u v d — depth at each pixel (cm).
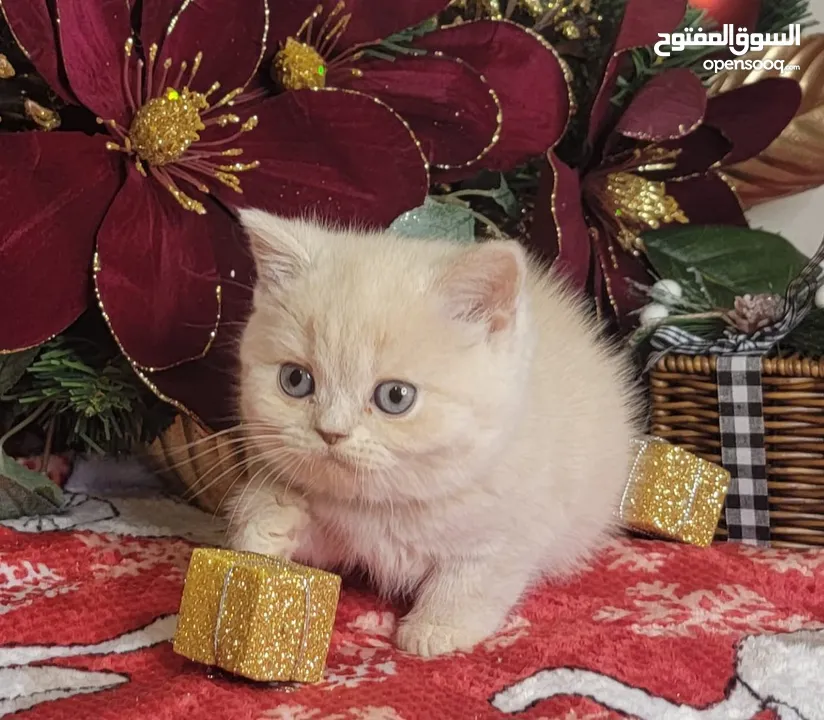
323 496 43
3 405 51
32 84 46
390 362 40
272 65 50
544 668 40
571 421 46
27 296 44
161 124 46
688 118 52
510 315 41
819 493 51
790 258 56
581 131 57
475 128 52
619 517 51
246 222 43
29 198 43
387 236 45
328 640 39
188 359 47
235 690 37
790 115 57
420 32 53
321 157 50
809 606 46
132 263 45
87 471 56
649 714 38
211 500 51
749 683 40
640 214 57
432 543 43
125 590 43
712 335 53
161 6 46
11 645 39
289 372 41
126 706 35
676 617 45
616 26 54
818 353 52
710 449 54
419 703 38
